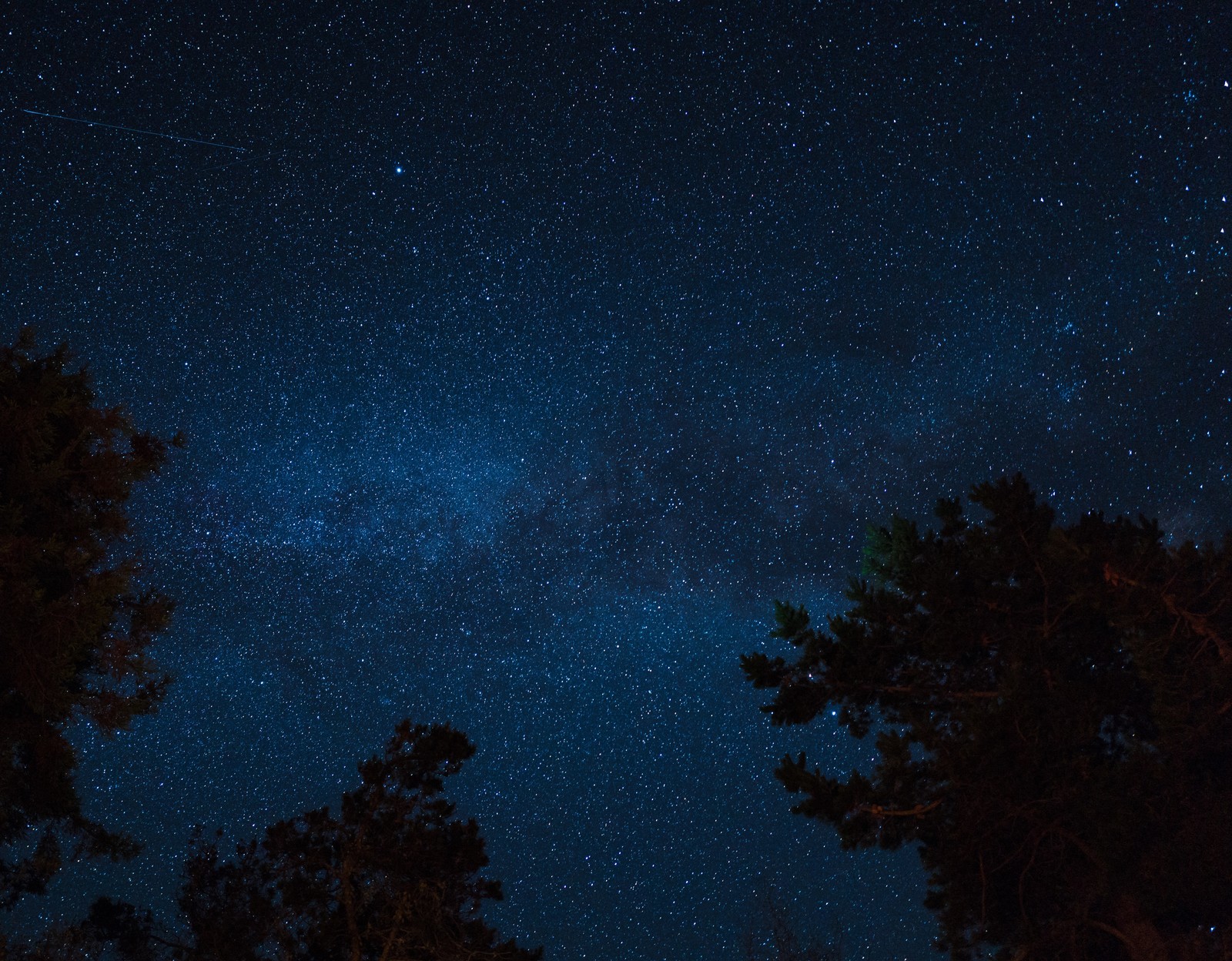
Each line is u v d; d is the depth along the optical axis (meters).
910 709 13.99
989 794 12.54
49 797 11.67
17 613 10.68
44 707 10.95
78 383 11.97
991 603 14.06
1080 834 12.77
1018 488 14.35
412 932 12.88
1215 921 12.35
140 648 12.12
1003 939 13.52
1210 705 12.61
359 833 13.50
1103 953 13.29
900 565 14.75
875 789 13.38
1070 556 13.42
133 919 14.35
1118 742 14.05
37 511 11.39
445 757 14.05
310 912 13.41
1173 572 12.85
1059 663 13.66
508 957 13.20
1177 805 12.23
